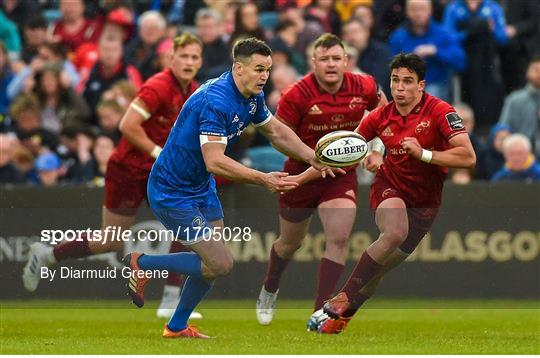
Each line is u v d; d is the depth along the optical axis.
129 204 34.94
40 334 30.30
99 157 45.75
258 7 53.66
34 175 46.06
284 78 46.06
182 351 25.09
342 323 30.06
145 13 53.38
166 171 27.08
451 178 44.94
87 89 49.75
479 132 50.06
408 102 28.25
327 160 27.33
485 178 45.94
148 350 25.31
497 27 50.31
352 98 31.80
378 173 29.47
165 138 34.38
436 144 28.55
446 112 28.16
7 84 51.31
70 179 46.19
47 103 48.22
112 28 50.25
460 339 28.91
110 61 49.59
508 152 43.88
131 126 33.53
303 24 50.47
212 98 25.98
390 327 33.25
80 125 47.03
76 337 29.17
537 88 47.91
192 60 33.69
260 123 27.81
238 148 41.31
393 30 52.03
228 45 48.34
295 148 28.02
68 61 51.22
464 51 49.69
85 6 54.44
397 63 28.20
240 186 39.41
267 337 29.11
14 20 55.34
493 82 49.97
